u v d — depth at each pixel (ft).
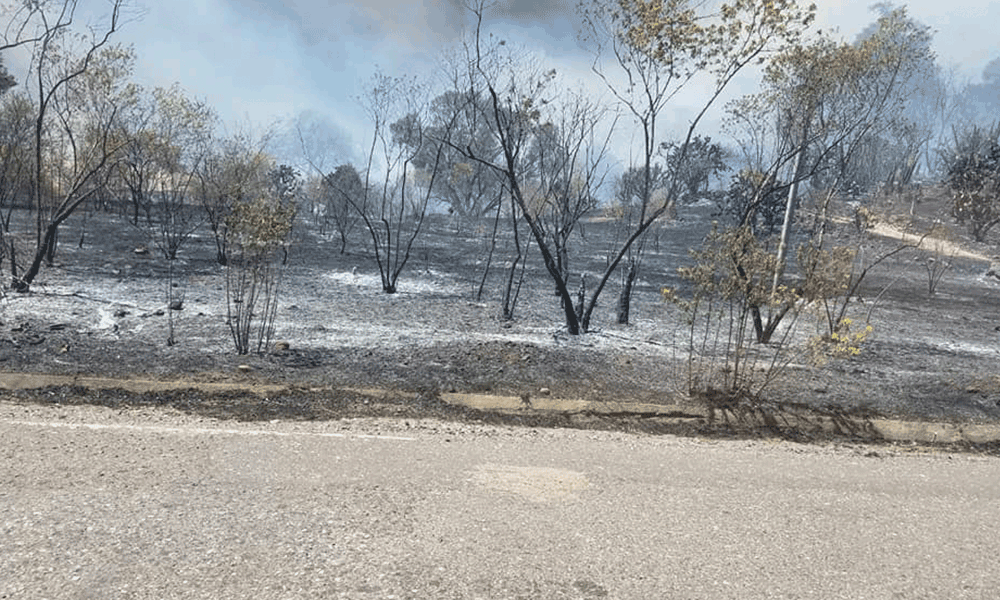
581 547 11.12
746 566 10.82
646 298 44.19
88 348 22.07
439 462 14.84
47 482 12.23
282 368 21.89
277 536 10.80
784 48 26.63
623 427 19.21
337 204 72.33
